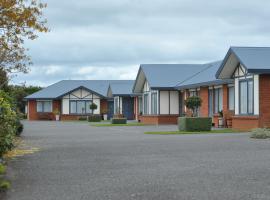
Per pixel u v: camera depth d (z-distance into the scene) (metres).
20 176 11.16
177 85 41.38
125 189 9.32
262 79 26.00
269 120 25.95
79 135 26.23
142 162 13.10
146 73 43.56
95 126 39.47
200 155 14.38
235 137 21.41
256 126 26.05
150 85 41.75
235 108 28.94
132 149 16.75
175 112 42.50
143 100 47.28
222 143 18.25
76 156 15.05
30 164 13.27
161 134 25.22
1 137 12.61
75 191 9.29
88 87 67.12
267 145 17.22
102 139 22.34
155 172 11.29
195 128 26.97
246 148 16.19
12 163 13.48
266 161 12.66
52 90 65.56
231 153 14.70
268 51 27.34
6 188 9.48
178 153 15.07
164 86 41.66
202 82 35.56
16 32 19.05
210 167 11.81
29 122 53.41
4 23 18.48
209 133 25.17
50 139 23.05
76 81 68.56
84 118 61.28
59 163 13.40
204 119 27.05
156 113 42.97
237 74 28.62
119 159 13.94
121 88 60.06
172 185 9.59
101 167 12.39
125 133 27.45
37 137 24.72
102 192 9.11
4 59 22.50
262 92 26.00
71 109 63.47
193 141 19.50
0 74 23.97
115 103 61.00
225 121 32.16
